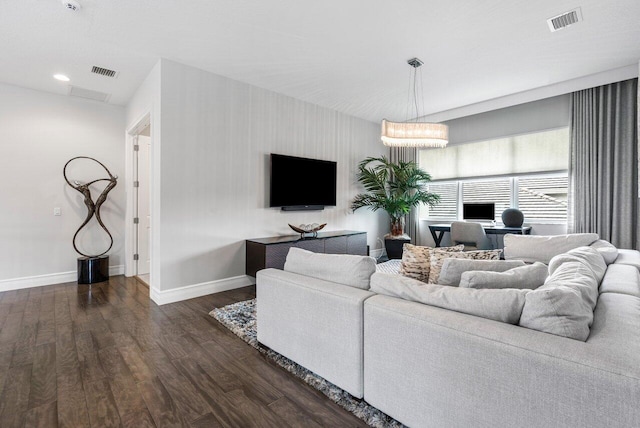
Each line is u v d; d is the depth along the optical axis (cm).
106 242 449
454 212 564
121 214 461
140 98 386
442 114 530
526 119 472
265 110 419
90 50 308
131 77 367
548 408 101
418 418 136
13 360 210
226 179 379
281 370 200
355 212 561
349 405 163
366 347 157
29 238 393
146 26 269
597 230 398
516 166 488
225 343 237
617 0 240
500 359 111
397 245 544
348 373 165
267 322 218
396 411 145
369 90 427
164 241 330
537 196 475
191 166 349
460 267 166
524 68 362
